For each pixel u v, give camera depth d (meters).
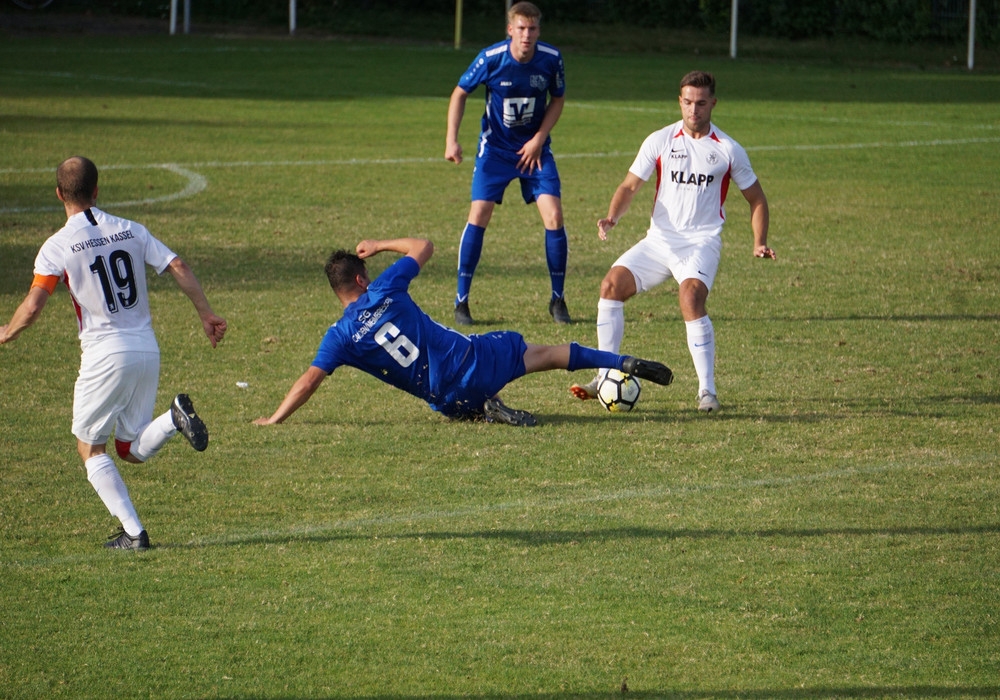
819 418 24.50
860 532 18.72
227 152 62.06
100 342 17.61
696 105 25.72
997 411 24.92
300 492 20.38
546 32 135.25
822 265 39.75
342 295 23.11
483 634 15.52
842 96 92.25
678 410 25.12
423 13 143.88
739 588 16.81
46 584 16.86
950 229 45.69
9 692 14.14
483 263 39.94
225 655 15.00
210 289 35.41
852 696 14.06
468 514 19.44
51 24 131.00
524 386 27.05
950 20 130.38
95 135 66.12
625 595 16.61
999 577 17.11
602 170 59.09
